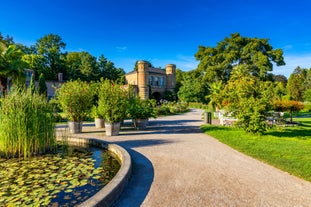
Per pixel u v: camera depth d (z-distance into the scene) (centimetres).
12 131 504
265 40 3153
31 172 402
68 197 298
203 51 3597
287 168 394
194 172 391
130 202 278
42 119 557
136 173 388
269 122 1008
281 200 279
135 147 604
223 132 839
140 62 3756
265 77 3038
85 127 1116
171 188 321
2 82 1684
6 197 294
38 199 288
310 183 337
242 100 750
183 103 2986
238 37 3247
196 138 747
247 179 355
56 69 4338
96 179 370
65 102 865
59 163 463
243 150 538
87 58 4419
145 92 3747
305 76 5741
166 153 533
